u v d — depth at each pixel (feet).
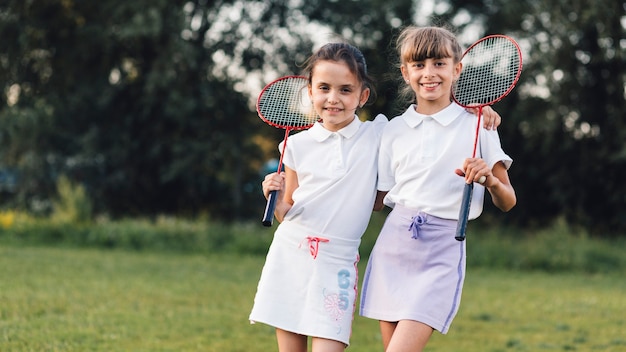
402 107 13.85
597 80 58.49
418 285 11.35
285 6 64.95
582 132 59.62
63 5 60.90
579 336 23.66
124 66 63.26
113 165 63.98
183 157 62.03
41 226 49.24
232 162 65.98
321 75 11.90
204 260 43.55
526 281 39.93
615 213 60.90
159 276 34.09
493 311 28.43
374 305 11.69
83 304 24.99
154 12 56.24
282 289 11.94
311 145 12.33
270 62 65.57
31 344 18.57
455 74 12.04
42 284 28.71
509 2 60.13
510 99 60.59
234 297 28.96
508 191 11.44
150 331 21.48
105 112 63.26
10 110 59.93
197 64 60.95
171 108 59.57
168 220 53.42
